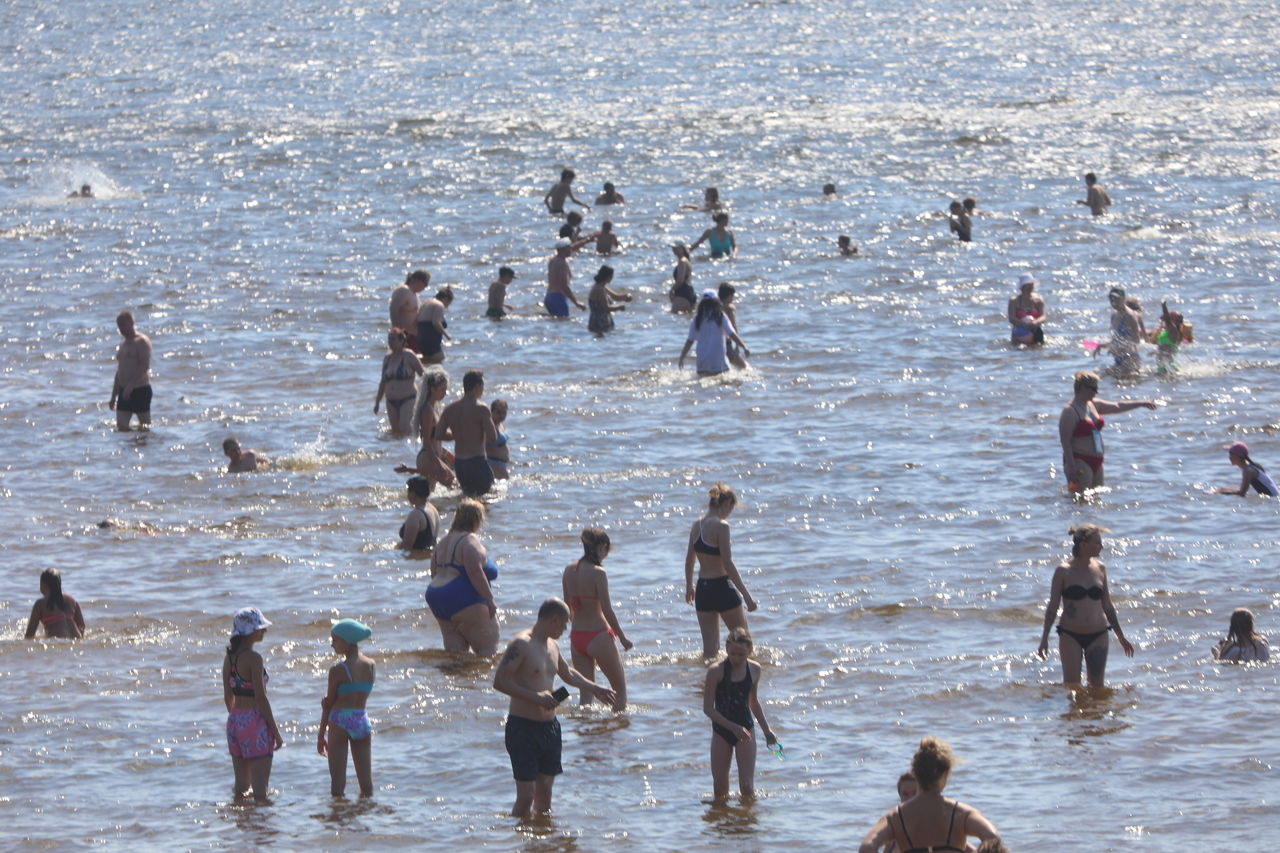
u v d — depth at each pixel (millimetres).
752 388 107000
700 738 54719
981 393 104062
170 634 65938
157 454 94938
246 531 80188
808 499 83250
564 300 130375
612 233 157875
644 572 72688
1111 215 165250
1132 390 103562
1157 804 47969
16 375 114438
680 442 94750
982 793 49094
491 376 112000
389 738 55281
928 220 166000
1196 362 110062
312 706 58062
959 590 69125
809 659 61625
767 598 68875
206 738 55469
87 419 103062
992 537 76312
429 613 68000
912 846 36750
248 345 121688
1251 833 45719
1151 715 55344
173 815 49031
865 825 47031
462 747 54469
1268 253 145375
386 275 145875
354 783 51625
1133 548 74000
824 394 104875
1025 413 99000
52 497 86875
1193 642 62438
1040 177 190375
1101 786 49438
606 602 57188
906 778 40156
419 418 85812
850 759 52344
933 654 61875
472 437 84750
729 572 61469
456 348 120438
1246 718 54688
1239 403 99562
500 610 67438
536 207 179000
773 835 46531
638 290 139375
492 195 187250
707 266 147125
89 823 48375
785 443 93938
